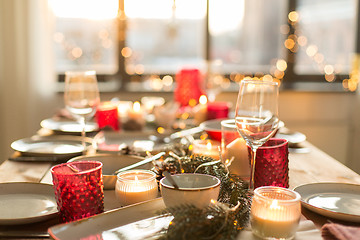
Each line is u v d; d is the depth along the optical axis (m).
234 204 0.67
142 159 0.93
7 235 0.63
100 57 2.82
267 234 0.59
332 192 0.83
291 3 2.87
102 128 1.50
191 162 0.79
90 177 0.66
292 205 0.59
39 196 0.78
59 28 2.76
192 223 0.55
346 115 2.85
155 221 0.65
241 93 0.72
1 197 0.77
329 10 2.90
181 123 1.51
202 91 1.78
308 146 1.30
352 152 2.87
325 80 2.97
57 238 0.55
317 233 0.62
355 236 0.58
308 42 2.93
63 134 1.49
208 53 2.88
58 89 2.64
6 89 2.52
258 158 0.79
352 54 2.92
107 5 2.75
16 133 2.56
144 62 2.86
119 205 0.76
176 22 2.85
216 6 2.84
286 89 2.78
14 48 2.49
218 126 1.39
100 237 0.59
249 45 2.91
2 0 2.45
